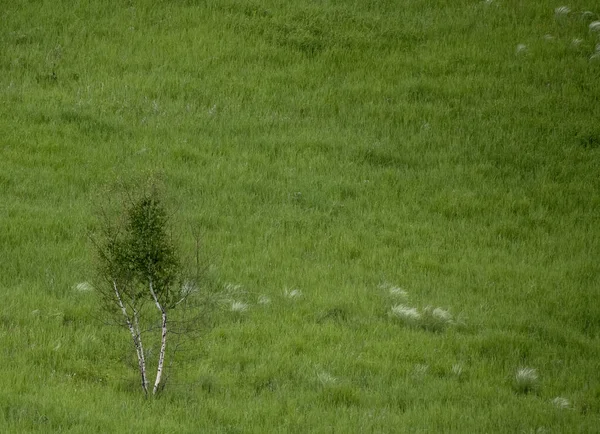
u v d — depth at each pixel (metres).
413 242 61.88
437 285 54.66
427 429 34.84
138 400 35.09
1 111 76.56
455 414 36.88
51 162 68.38
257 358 41.59
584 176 74.56
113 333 43.22
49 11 97.44
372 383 40.16
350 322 47.78
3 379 34.84
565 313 51.78
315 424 34.47
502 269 57.66
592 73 90.62
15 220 56.56
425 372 42.12
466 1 107.06
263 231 60.78
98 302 45.19
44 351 39.44
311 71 91.19
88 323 44.38
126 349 41.22
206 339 43.31
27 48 90.19
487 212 68.12
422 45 97.56
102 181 65.56
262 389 38.56
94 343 41.47
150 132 76.38
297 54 94.06
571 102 85.62
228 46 94.00
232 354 41.81
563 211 69.69
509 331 48.56
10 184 63.69
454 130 81.31
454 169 74.75
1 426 29.66
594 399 40.66
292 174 71.31
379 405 37.69
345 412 36.12
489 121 82.56
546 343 47.50
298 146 76.88
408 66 93.00
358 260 57.41
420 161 76.12
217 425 33.56
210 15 100.06
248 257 55.78
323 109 84.56
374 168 74.56
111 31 95.00
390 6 106.19
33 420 30.86
